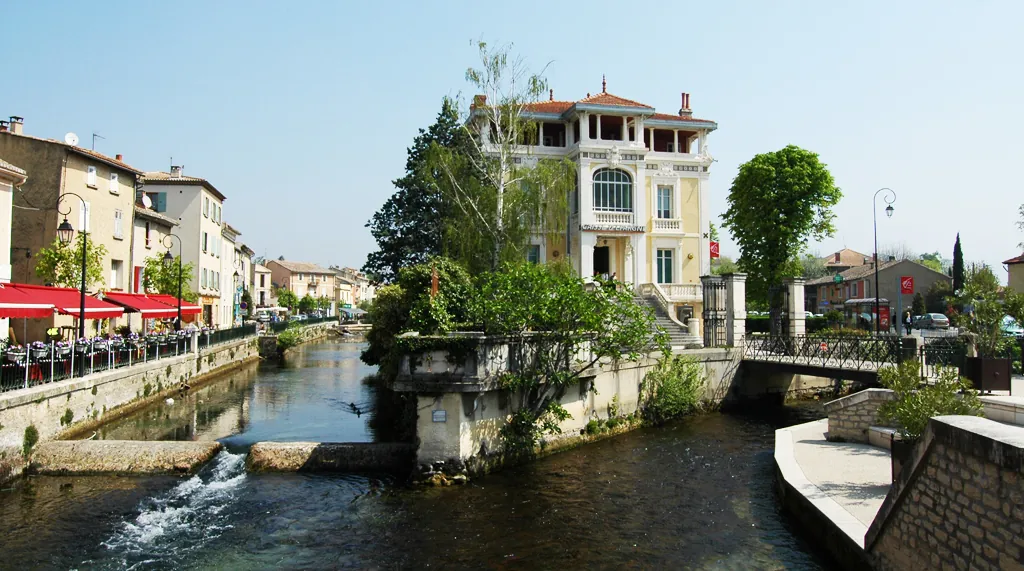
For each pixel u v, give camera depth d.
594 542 11.27
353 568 10.37
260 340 49.03
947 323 48.75
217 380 34.09
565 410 17.12
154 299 31.48
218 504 13.21
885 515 8.20
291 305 105.19
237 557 10.77
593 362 17.91
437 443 14.65
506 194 29.25
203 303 46.91
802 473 12.37
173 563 10.55
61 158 28.23
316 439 19.28
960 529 6.62
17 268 27.80
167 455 15.83
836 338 24.41
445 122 35.66
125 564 10.50
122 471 15.31
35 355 17.08
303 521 12.30
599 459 16.97
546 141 40.91
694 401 24.19
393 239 35.16
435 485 14.30
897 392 11.70
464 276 23.61
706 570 10.02
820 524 10.20
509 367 15.85
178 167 48.69
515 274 17.02
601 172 38.53
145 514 12.65
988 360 15.16
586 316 16.34
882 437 14.41
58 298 20.80
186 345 30.55
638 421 21.58
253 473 15.32
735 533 11.50
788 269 40.09
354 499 13.51
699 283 40.12
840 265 83.81
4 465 14.46
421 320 16.89
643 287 37.31
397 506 13.08
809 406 26.47
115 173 32.53
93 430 19.64
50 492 13.95
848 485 11.51
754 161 41.19
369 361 28.58
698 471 15.78
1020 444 5.72
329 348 62.38
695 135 42.38
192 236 46.06
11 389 15.82
